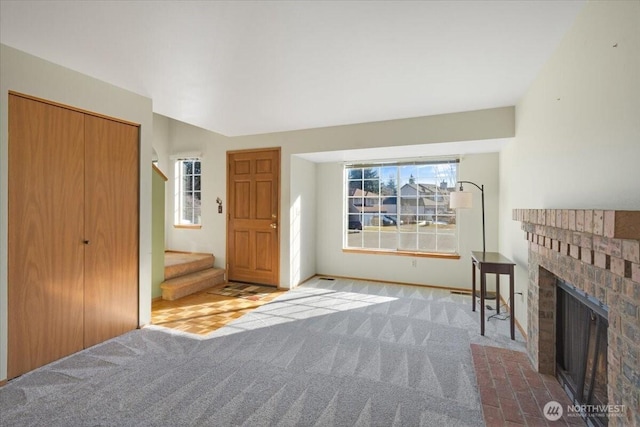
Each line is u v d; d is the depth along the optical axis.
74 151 2.42
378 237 4.84
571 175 1.78
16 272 2.09
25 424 1.66
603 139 1.43
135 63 2.27
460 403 1.84
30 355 2.17
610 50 1.37
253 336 2.79
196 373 2.17
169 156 5.39
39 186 2.21
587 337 1.68
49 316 2.28
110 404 1.83
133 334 2.82
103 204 2.64
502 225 3.83
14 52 2.05
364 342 2.67
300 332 2.88
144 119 2.95
